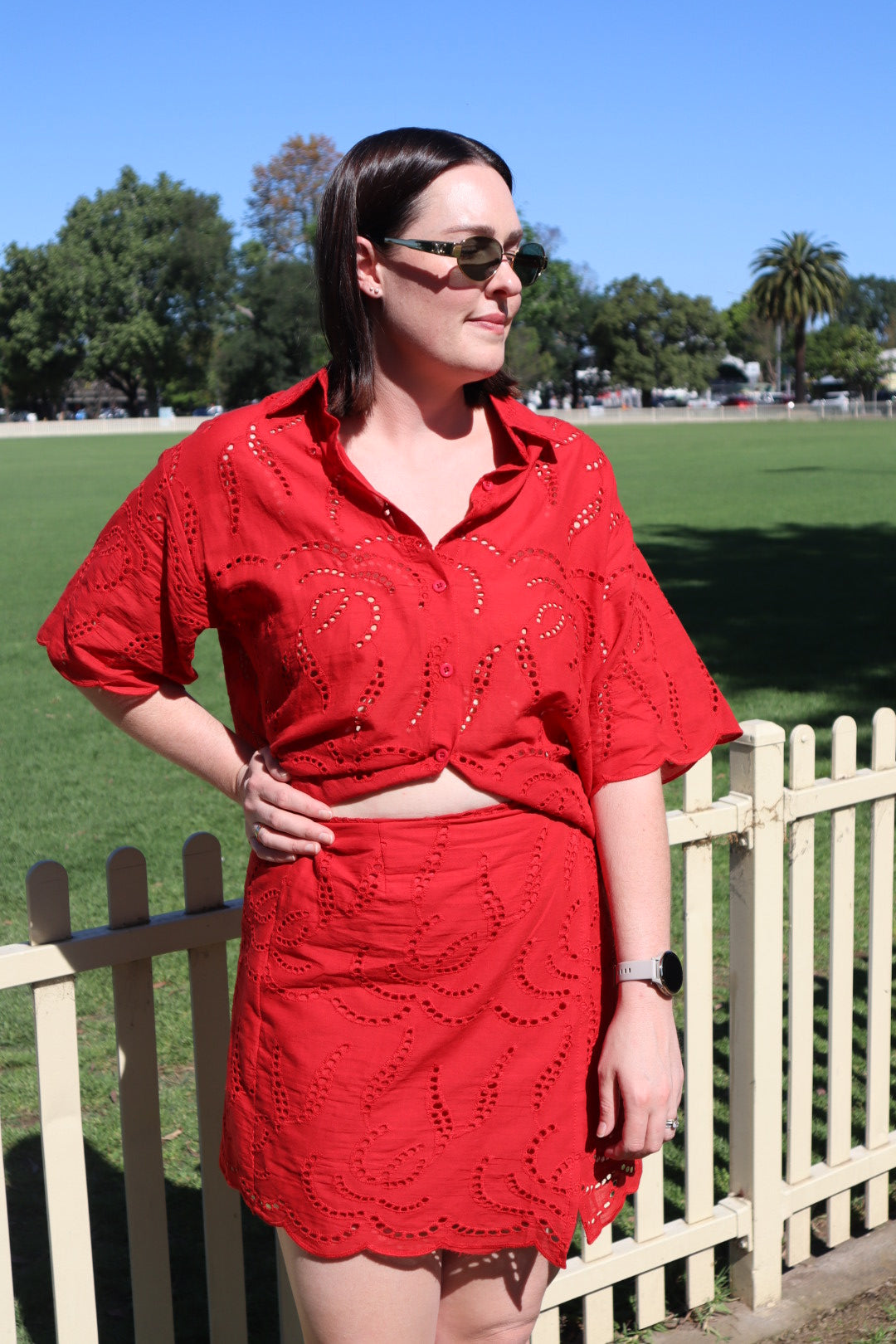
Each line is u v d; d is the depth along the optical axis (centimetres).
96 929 189
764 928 254
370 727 149
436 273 151
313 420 157
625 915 167
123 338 8594
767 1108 260
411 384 160
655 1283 256
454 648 149
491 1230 156
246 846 585
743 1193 264
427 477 160
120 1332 273
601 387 10819
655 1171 254
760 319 11312
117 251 8788
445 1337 168
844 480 2880
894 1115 348
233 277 8844
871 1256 282
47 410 9456
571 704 158
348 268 157
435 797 152
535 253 160
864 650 1024
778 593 1350
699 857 250
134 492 165
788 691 876
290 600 151
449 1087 154
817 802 262
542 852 156
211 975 201
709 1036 258
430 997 152
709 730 179
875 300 15000
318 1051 152
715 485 2784
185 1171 336
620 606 167
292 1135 154
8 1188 328
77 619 164
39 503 2586
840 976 276
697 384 10238
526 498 159
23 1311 283
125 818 627
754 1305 264
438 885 150
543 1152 159
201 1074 205
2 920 497
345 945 152
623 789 168
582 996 162
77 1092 188
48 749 758
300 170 7400
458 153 154
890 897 284
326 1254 152
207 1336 274
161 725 170
